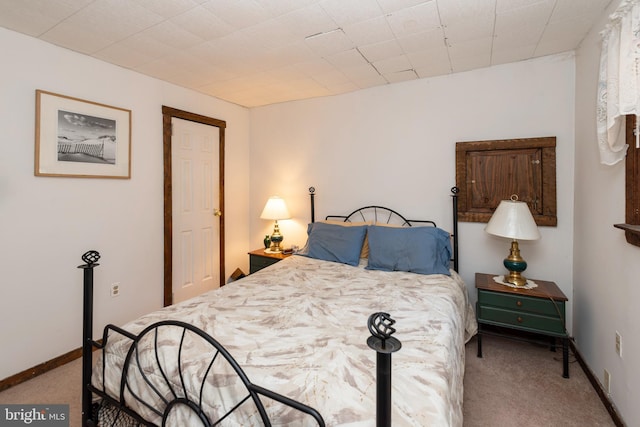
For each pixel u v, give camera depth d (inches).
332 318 58.4
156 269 109.1
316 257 108.3
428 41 81.6
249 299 68.2
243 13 68.6
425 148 108.2
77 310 88.2
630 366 56.7
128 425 49.5
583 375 77.3
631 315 56.6
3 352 74.2
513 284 86.1
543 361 83.9
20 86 75.9
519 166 95.1
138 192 102.8
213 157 129.9
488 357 86.2
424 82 107.5
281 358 43.8
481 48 85.7
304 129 132.3
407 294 71.9
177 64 95.8
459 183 102.3
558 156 90.5
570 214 89.7
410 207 111.4
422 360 43.9
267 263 124.0
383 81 110.4
